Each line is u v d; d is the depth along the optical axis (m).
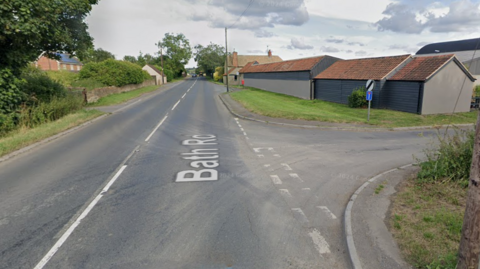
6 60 12.36
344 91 23.38
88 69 31.62
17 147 9.47
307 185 6.55
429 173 6.40
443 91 17.88
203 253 4.06
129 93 32.34
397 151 9.59
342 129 13.57
